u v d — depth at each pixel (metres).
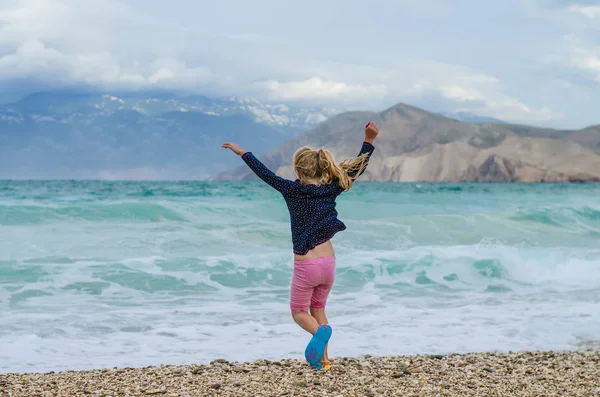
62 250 11.06
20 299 7.95
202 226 14.16
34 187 38.06
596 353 5.98
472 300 8.65
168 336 6.38
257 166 4.59
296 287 4.64
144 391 4.21
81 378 4.64
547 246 14.11
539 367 5.29
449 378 4.77
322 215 4.55
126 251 11.25
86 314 7.28
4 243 11.40
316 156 4.61
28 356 5.58
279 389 4.30
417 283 9.84
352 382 4.54
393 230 14.66
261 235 13.39
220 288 9.04
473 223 16.14
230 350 5.89
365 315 7.48
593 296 9.05
